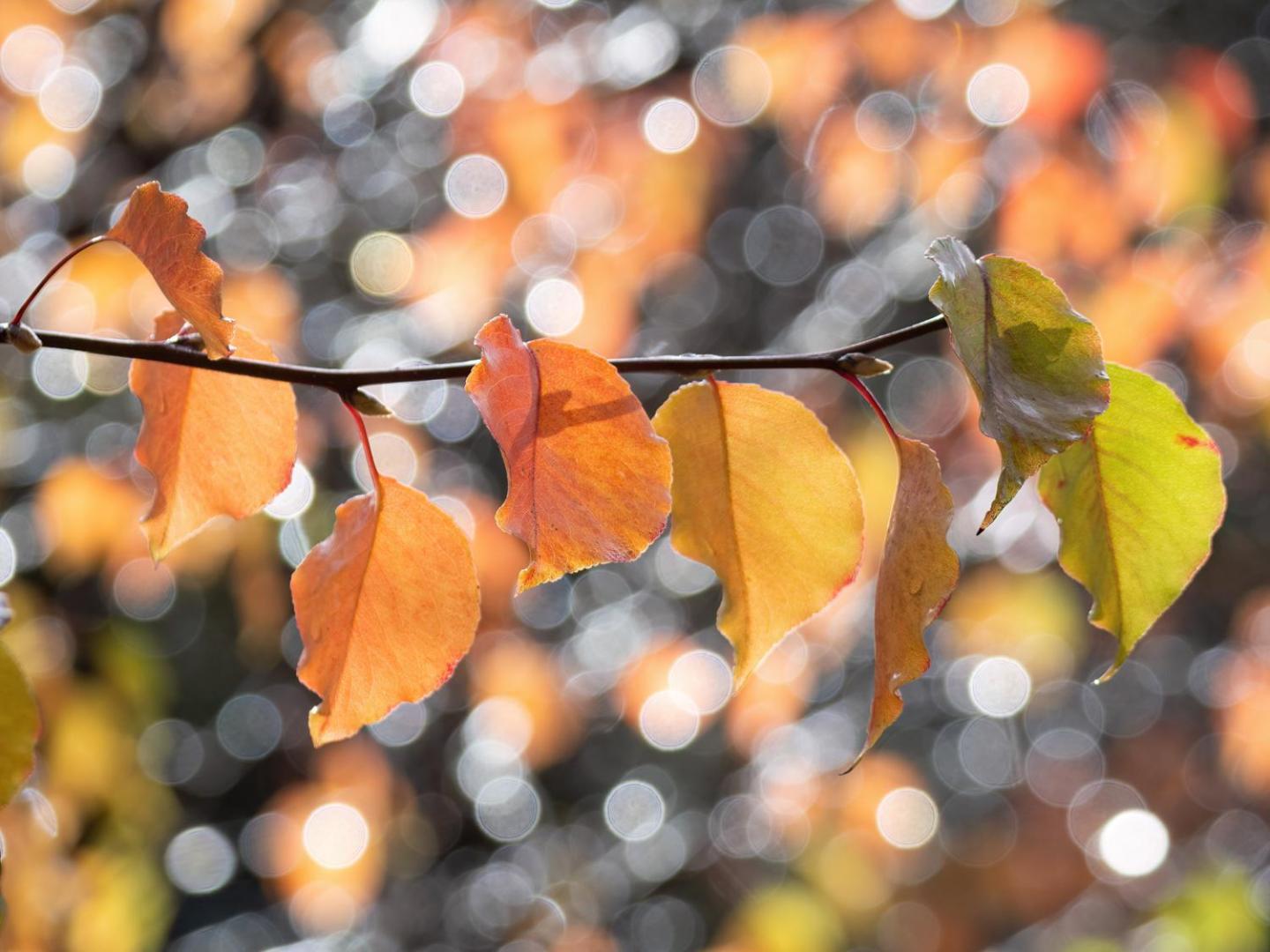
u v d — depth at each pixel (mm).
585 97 3037
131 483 2783
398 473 3326
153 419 933
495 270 3158
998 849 4156
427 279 3215
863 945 3795
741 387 864
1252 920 3477
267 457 946
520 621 4191
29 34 2721
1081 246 2941
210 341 729
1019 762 4855
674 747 3828
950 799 4719
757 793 4066
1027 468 679
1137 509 871
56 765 2250
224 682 4688
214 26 2756
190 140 3035
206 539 2957
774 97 3107
